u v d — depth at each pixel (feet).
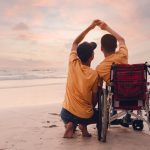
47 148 10.50
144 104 11.09
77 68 11.32
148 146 10.66
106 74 11.21
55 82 36.68
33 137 11.70
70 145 10.77
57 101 21.84
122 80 10.84
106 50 11.51
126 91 10.88
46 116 15.37
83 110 11.27
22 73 47.96
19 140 11.37
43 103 20.76
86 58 11.57
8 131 12.55
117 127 12.92
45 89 29.04
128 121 12.59
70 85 11.41
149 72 10.95
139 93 10.94
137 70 10.80
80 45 11.66
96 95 11.40
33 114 15.90
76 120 11.39
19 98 23.27
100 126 11.02
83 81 11.16
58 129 12.80
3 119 14.69
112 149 10.36
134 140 11.27
